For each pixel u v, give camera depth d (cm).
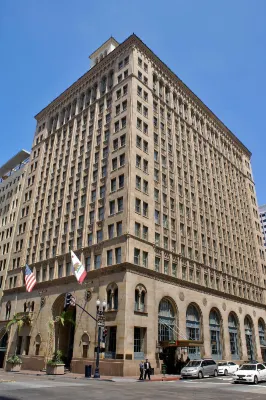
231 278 6034
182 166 5738
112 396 1773
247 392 2120
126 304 3641
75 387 2220
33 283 4341
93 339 3853
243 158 8562
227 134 8038
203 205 5978
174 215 5091
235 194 7450
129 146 4603
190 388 2322
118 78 5594
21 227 6244
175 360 4097
